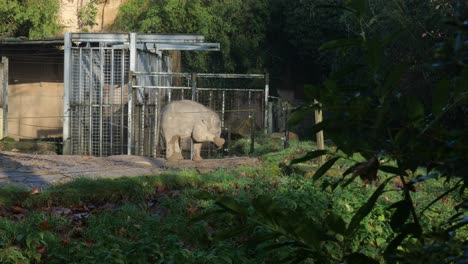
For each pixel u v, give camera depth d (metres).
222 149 21.83
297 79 33.97
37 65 29.19
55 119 29.48
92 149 23.48
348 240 2.29
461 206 2.27
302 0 31.72
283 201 9.68
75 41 23.42
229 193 11.51
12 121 29.36
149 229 8.94
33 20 31.20
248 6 32.91
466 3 1.85
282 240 5.14
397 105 2.07
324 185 2.28
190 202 10.62
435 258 2.30
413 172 2.12
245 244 2.35
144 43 24.33
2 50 26.59
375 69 2.06
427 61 1.92
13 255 7.47
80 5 34.00
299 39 32.47
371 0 20.17
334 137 2.12
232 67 32.66
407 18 17.80
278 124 24.41
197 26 32.38
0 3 30.69
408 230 2.27
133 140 22.56
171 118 16.52
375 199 2.15
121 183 11.53
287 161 15.07
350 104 2.08
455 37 1.86
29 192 10.86
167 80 27.33
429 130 2.05
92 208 10.75
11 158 16.03
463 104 2.15
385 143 2.09
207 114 16.61
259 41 33.19
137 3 33.56
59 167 14.99
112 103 23.38
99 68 23.58
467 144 2.02
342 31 31.31
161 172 14.26
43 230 8.42
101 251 7.32
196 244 8.62
